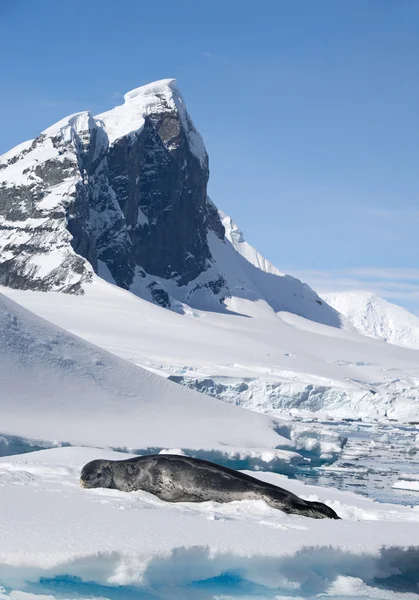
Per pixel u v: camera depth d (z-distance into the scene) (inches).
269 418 2290.8
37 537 452.1
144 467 693.9
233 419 2140.7
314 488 977.5
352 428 4776.1
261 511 617.3
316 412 6215.6
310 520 589.9
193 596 432.8
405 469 2069.4
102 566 428.1
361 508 735.7
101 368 2084.2
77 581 423.8
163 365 6190.9
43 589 417.7
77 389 1919.3
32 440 1509.6
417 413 6190.9
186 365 6471.5
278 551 464.1
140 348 7047.2
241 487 669.3
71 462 978.7
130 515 543.2
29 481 704.4
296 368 7288.4
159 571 440.5
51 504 567.5
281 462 1739.7
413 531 565.0
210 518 556.4
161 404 2046.0
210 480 671.8
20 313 2122.3
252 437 1996.8
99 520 514.0
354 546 493.7
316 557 479.2
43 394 1828.2
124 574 432.5
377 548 498.6
